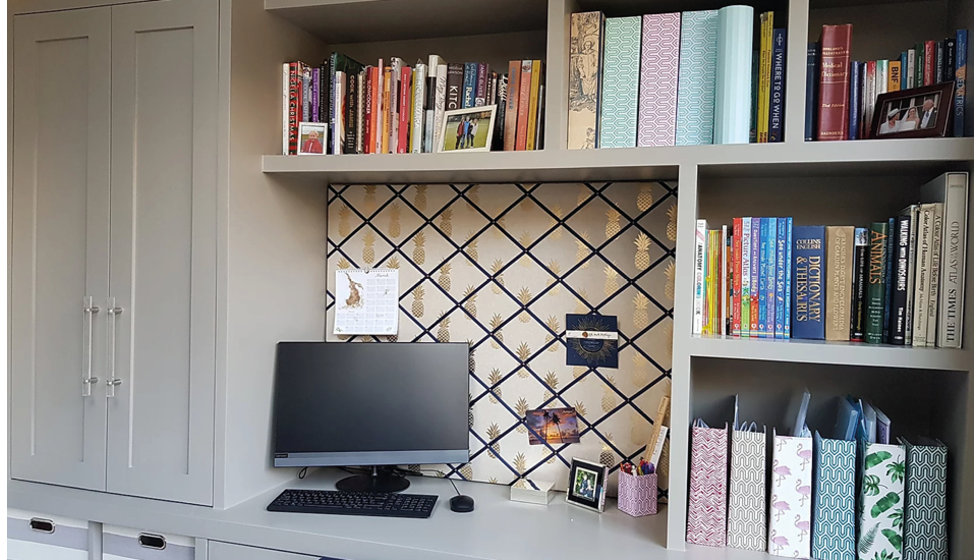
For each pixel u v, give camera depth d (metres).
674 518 1.90
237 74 2.14
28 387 2.36
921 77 1.87
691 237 1.89
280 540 2.01
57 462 2.33
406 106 2.21
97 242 2.27
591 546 1.92
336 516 2.12
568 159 2.01
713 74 1.96
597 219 2.35
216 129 2.13
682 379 1.89
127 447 2.25
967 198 1.72
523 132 2.12
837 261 1.89
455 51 2.47
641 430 2.32
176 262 2.19
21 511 2.38
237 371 2.18
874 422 1.85
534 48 2.40
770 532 1.88
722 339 1.87
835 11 2.13
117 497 2.24
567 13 2.04
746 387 2.22
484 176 2.28
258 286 2.26
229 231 2.13
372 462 2.34
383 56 2.54
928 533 1.79
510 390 2.44
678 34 1.98
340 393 2.36
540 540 1.96
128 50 2.22
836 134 1.85
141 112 2.22
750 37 1.89
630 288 2.32
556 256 2.39
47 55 2.32
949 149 1.71
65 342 2.32
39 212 2.34
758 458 1.89
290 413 2.34
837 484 1.84
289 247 2.41
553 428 2.40
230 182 2.13
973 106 1.74
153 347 2.22
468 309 2.48
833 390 2.16
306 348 2.37
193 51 2.15
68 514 2.25
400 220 2.54
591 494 2.22
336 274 2.58
